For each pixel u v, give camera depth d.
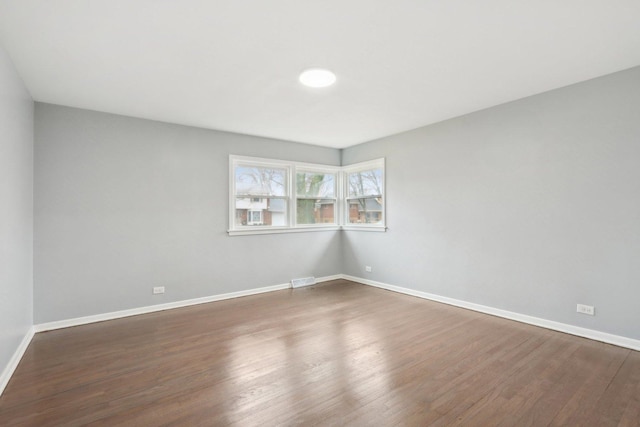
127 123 3.88
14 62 2.53
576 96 3.08
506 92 3.29
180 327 3.44
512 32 2.18
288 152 5.30
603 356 2.65
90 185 3.64
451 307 4.10
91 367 2.52
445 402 2.03
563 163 3.18
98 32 2.13
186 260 4.29
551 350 2.79
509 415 1.90
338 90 3.17
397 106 3.66
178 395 2.12
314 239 5.59
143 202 3.98
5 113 2.32
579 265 3.09
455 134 4.11
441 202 4.30
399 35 2.21
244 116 3.96
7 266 2.37
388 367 2.49
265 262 5.02
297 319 3.68
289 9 1.90
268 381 2.29
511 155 3.57
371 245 5.37
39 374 2.41
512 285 3.59
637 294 2.76
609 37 2.26
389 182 5.02
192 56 2.47
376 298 4.57
